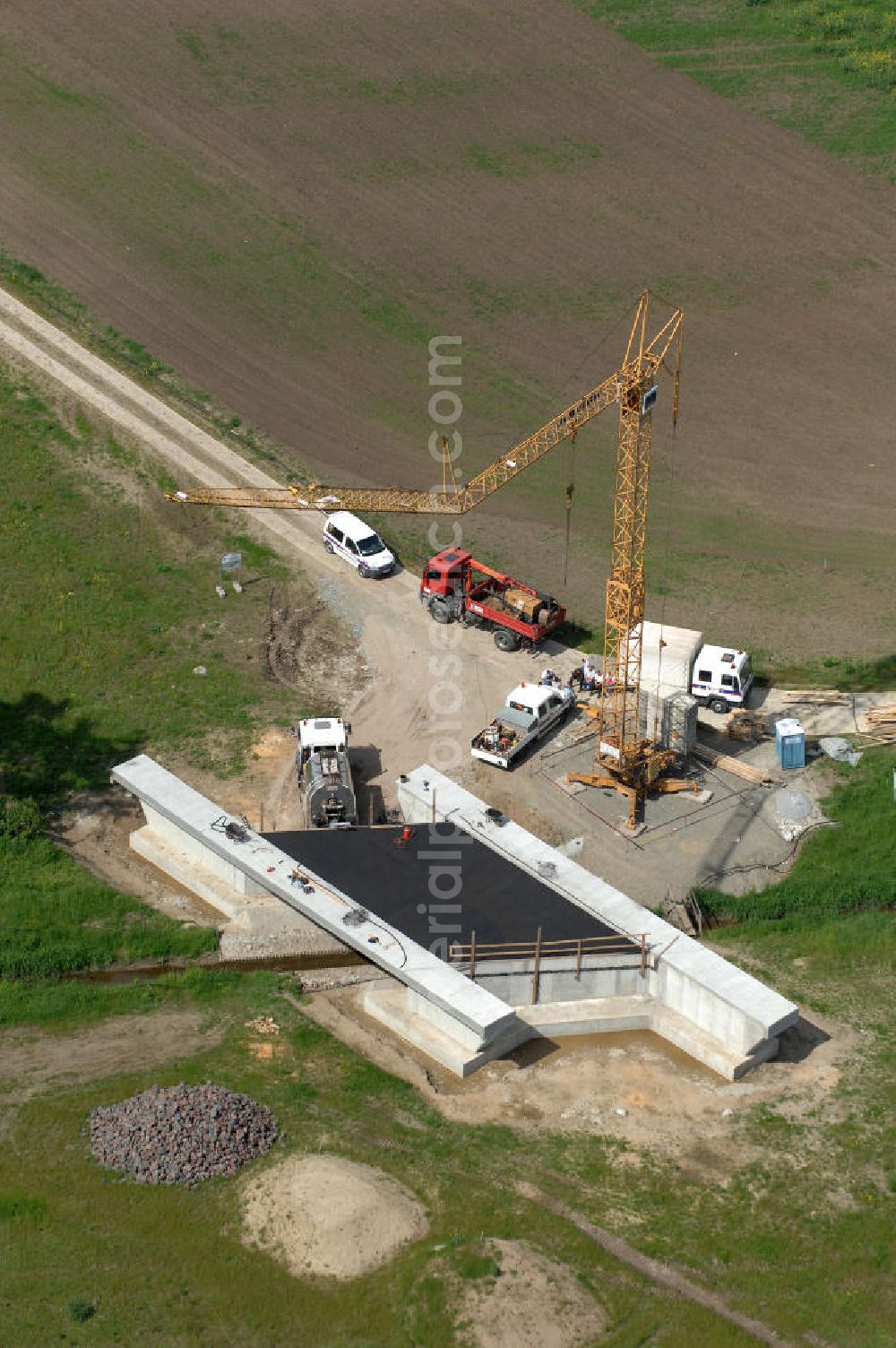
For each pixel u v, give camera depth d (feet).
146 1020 197.36
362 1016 200.44
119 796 233.14
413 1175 173.68
